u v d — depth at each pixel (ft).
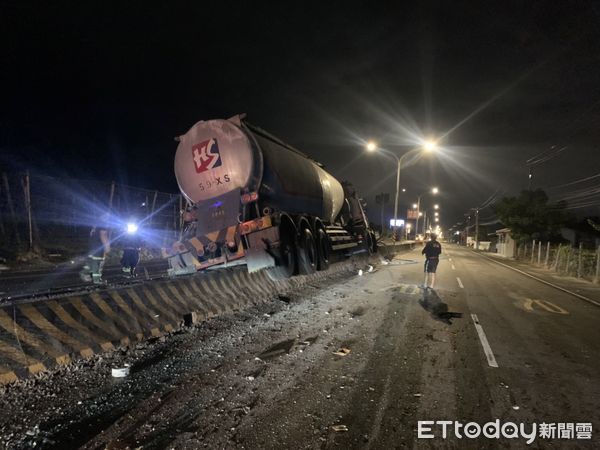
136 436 10.37
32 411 11.62
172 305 21.44
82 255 55.57
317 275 42.04
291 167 30.78
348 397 13.08
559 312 30.40
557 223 112.57
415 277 48.93
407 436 10.77
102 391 13.10
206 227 25.80
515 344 20.34
